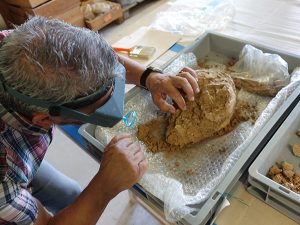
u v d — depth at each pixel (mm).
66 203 916
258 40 989
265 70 798
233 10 1165
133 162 546
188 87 688
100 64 408
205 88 708
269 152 564
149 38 1112
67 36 394
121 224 1132
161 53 1027
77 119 435
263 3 1175
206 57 950
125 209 1168
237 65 873
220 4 1202
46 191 869
